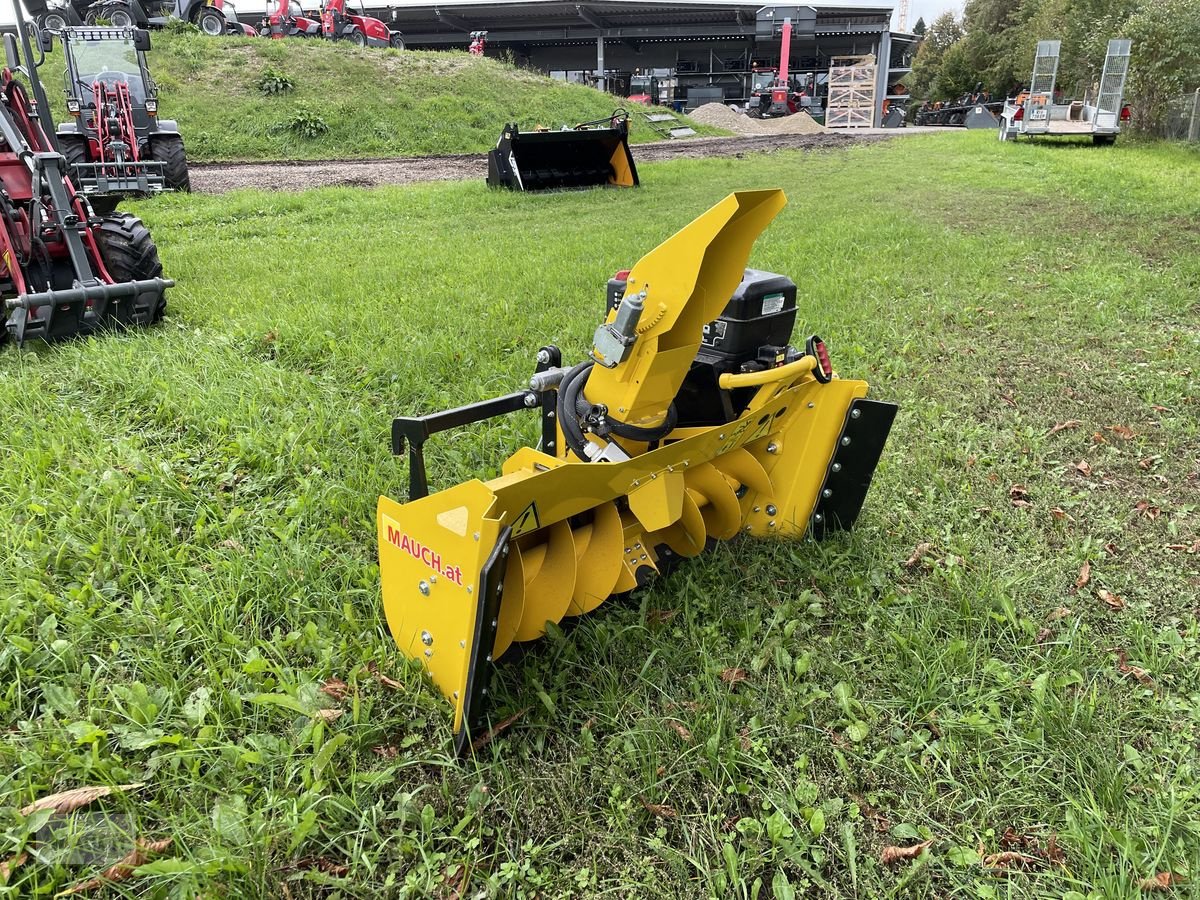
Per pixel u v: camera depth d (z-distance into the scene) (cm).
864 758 254
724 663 288
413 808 229
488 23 4931
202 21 2567
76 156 1291
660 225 1091
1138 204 1225
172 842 214
